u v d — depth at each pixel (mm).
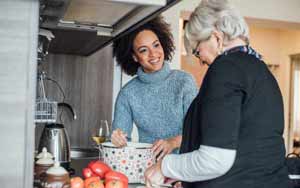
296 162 2088
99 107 3150
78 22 1854
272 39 6086
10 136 1053
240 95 1144
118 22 1798
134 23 1714
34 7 1057
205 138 1118
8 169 1054
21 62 1054
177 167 1216
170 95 1956
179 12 3646
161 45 2082
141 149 1570
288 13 4012
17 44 1052
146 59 1964
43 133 1896
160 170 1265
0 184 1051
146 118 1978
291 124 5898
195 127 1231
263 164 1181
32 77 1061
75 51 2854
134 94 2014
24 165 1060
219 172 1133
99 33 1992
